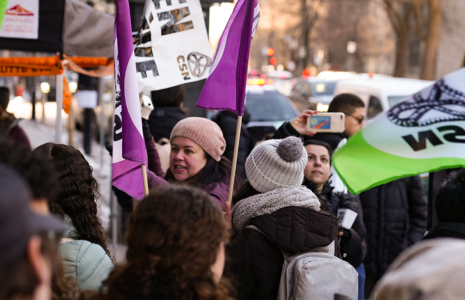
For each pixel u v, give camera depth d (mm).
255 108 10086
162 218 1490
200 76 3303
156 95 4715
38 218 992
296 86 16719
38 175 1196
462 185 2373
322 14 42406
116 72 2824
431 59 23969
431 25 23875
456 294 1020
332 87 15508
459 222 2377
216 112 6426
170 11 3248
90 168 2330
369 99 9383
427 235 2432
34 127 14812
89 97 10031
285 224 2354
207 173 3193
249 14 2918
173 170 3238
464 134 2922
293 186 2537
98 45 4883
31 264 950
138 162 2707
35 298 964
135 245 1513
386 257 4184
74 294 1842
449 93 3066
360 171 2959
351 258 3408
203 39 3299
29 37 4508
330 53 45031
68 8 4582
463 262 1055
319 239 2365
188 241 1470
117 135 2811
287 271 2301
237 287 2330
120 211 5898
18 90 18844
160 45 3234
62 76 4754
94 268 2107
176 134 3205
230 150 5668
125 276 1467
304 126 3441
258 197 2453
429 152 2924
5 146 1219
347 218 3434
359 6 39062
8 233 902
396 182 4203
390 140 3008
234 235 2637
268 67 52469
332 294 2217
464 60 3850
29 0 4469
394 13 26438
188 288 1435
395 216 4176
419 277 1060
